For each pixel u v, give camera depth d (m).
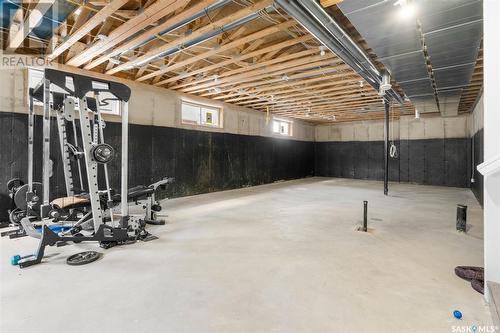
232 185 8.28
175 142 6.58
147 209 4.12
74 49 4.21
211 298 1.98
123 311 1.81
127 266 2.53
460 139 9.02
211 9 2.79
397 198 6.53
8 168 4.12
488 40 1.95
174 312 1.80
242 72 5.04
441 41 3.03
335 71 4.94
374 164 11.16
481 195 5.58
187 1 2.65
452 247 3.06
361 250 2.96
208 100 7.43
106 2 2.81
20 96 4.23
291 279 2.28
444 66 3.79
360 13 2.49
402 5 2.35
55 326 1.65
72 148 3.76
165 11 2.79
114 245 3.07
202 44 4.04
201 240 3.29
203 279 2.28
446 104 6.58
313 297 2.00
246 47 4.25
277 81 5.48
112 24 3.52
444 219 4.38
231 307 1.87
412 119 10.02
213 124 7.85
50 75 2.72
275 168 10.17
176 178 6.61
